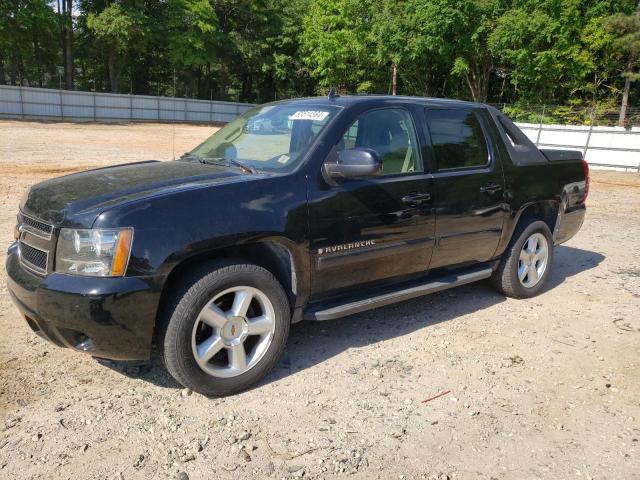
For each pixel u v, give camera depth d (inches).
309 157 147.1
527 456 118.4
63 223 123.4
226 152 167.0
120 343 121.5
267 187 138.5
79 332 121.0
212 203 130.0
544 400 141.2
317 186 145.8
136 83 2178.9
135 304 120.0
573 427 129.6
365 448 118.7
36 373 143.1
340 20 1775.3
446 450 119.3
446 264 183.3
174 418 126.3
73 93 1556.3
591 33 1315.2
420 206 166.9
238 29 2082.9
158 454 113.8
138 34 1774.1
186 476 107.7
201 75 2265.0
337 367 153.9
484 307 204.7
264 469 110.8
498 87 1854.1
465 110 190.9
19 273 132.5
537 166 208.7
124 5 1781.5
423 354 163.9
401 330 180.7
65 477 106.2
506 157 198.1
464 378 150.8
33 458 111.0
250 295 136.2
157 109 1754.4
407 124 171.5
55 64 1987.0
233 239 130.1
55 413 126.1
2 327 168.7
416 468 113.2
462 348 169.0
